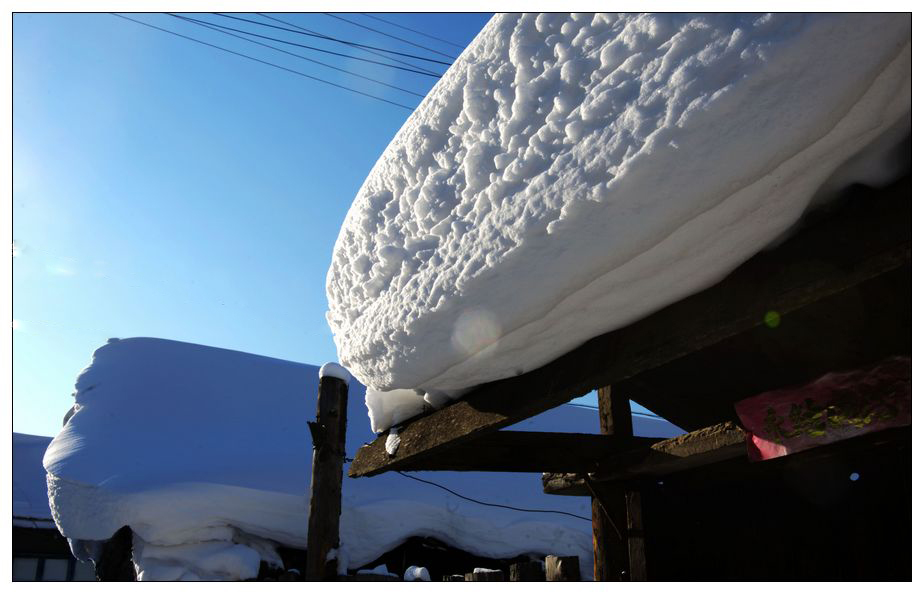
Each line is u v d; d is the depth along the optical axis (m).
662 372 4.75
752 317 2.27
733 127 1.85
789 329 3.67
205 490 8.04
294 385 13.23
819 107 1.76
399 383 3.37
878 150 1.99
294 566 8.31
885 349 3.43
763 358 4.07
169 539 7.74
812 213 2.21
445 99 2.86
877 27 1.67
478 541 9.23
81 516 8.21
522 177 2.42
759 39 1.80
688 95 1.91
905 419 3.28
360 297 3.42
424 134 2.96
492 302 2.58
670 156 1.94
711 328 2.38
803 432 3.76
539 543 9.39
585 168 2.16
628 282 2.43
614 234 2.15
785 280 2.19
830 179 2.11
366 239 3.36
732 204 2.08
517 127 2.48
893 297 3.13
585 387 2.87
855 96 1.74
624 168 2.02
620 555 5.40
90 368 12.31
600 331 2.78
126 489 8.07
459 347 2.91
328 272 3.77
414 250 2.99
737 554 5.20
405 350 3.10
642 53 2.09
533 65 2.45
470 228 2.64
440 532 9.19
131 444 9.84
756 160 1.87
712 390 4.70
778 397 3.95
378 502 8.96
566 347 2.93
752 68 1.79
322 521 4.50
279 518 8.27
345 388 4.99
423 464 4.53
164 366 12.72
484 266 2.52
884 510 4.34
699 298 2.46
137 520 7.81
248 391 12.64
